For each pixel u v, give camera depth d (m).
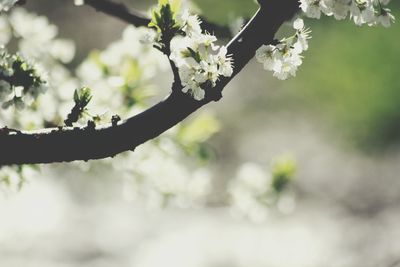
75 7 13.51
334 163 9.87
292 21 2.31
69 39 12.70
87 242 7.64
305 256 6.82
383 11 1.77
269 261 6.76
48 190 8.27
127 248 7.57
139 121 1.78
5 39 3.41
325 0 1.72
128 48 3.38
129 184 3.79
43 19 3.45
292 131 10.91
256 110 11.48
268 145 10.55
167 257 7.14
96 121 1.90
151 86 3.38
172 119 1.79
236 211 4.31
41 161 1.78
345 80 11.46
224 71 1.73
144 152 3.62
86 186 8.61
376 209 8.31
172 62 1.74
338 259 6.83
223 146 10.41
